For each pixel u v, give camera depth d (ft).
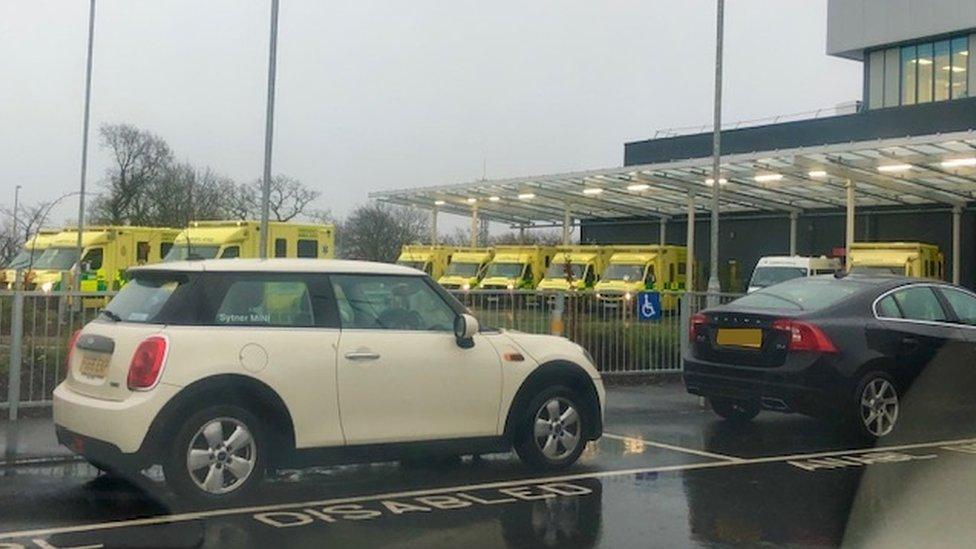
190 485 22.86
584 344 45.80
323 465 24.29
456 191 130.72
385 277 26.04
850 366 32.58
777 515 23.47
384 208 220.64
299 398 23.79
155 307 23.58
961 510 24.06
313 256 78.48
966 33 140.67
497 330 27.84
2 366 33.86
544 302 44.70
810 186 111.65
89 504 23.52
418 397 25.43
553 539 21.25
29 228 130.52
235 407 23.32
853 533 21.98
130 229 87.04
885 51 151.12
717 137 50.90
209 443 23.11
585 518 22.99
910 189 107.76
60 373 34.27
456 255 125.90
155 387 22.40
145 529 21.42
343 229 217.36
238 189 205.77
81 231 81.87
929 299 35.63
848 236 103.35
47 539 20.57
